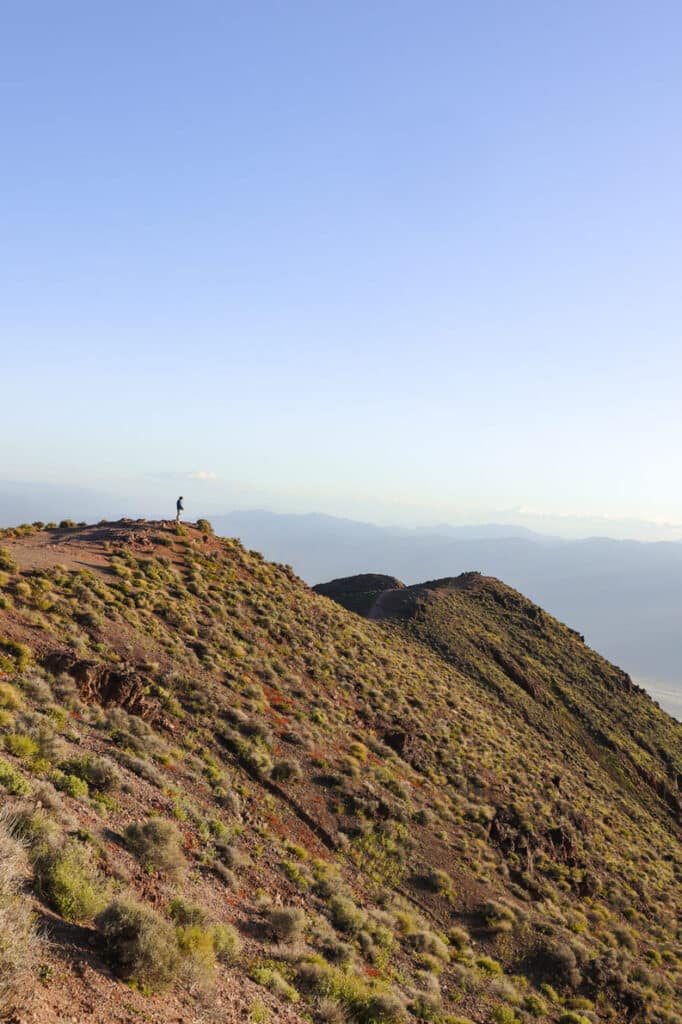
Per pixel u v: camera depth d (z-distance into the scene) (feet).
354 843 86.69
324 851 81.41
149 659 100.83
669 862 147.13
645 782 202.80
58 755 57.36
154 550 153.58
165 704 90.33
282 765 90.79
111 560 135.64
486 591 304.30
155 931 34.65
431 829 99.96
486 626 265.54
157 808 61.31
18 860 35.86
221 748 88.84
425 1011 54.80
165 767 74.02
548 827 122.72
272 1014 39.19
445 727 143.95
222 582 152.76
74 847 41.11
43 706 69.82
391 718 132.77
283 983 44.11
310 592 188.96
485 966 75.61
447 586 309.63
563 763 182.09
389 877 84.69
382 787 102.42
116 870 43.78
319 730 109.19
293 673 127.34
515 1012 67.51
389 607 268.41
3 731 57.00
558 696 231.91
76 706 75.31
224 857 61.93
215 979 38.47
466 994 66.49
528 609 296.10
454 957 74.13
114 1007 29.43
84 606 104.83
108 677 83.05
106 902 37.32
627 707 245.86
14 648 80.79
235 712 97.45
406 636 233.35
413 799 105.40
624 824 157.69
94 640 97.50
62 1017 26.37
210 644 118.01
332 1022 42.75
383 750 117.91
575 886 110.93
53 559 126.00
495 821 112.57
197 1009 34.17
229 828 69.31
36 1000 26.43
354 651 158.20
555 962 82.17
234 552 178.70
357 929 64.59
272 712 106.52
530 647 262.47
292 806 86.02
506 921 86.22
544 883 105.60
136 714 83.35
